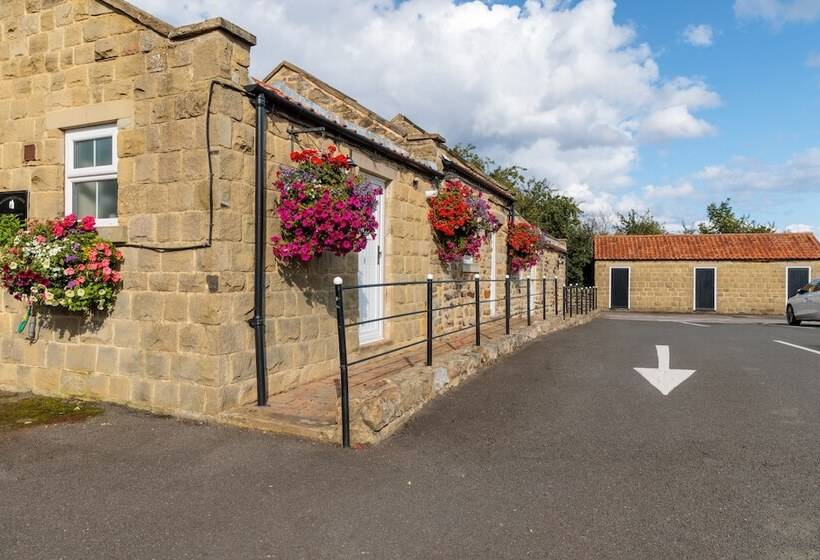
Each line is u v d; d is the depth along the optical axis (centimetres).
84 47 622
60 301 580
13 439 506
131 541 336
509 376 789
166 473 435
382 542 339
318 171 616
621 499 401
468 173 1200
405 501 394
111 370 609
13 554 320
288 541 338
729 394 703
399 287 916
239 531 349
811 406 648
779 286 2870
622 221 4744
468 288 1234
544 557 325
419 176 993
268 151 609
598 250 3167
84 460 460
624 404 654
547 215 3275
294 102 630
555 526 361
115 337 605
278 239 603
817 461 475
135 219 587
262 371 581
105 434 519
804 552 330
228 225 554
